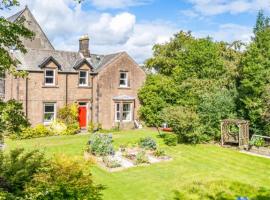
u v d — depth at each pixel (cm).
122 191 1492
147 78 3609
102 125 3406
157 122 3412
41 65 3019
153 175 1742
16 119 911
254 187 1574
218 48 3403
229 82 2880
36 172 1273
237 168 1920
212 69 3048
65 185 1275
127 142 2611
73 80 3241
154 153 2188
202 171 1838
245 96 2589
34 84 3005
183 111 2645
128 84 3566
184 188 1538
